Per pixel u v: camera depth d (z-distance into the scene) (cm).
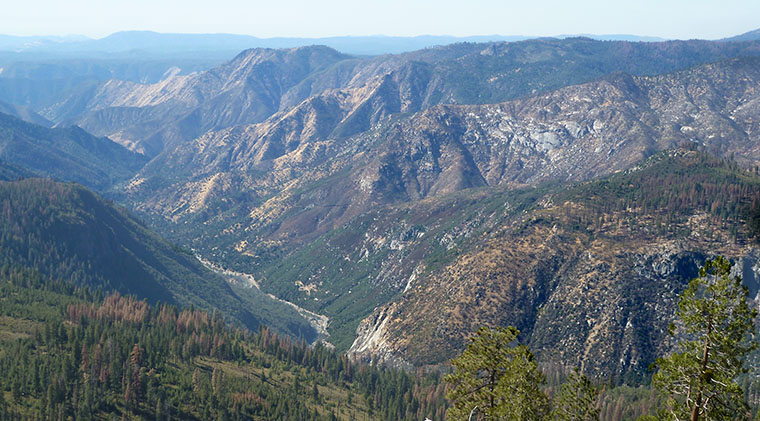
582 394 10469
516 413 10119
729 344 8581
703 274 8894
